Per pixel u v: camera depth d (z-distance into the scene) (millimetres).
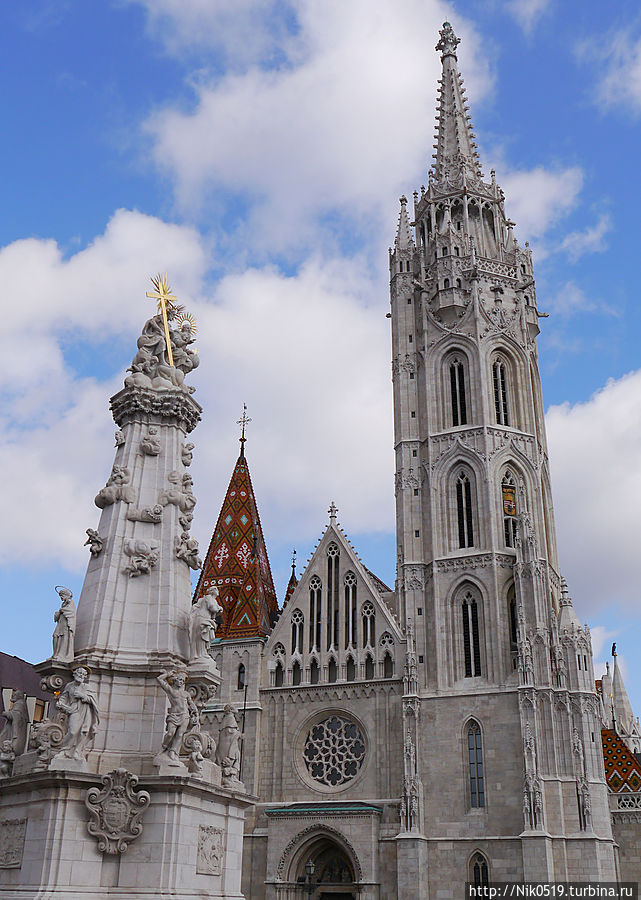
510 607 74000
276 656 75938
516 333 85625
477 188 93750
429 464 80188
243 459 87500
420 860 64250
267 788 71250
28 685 72062
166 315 37625
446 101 100938
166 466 34312
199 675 30516
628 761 77312
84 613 31344
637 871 72375
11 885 25828
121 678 29859
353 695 72375
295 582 86438
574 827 63875
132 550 31969
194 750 28344
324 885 66875
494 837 64500
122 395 34969
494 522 75938
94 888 25734
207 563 81875
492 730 68062
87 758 27797
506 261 89875
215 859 28500
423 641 74000
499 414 82500
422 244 93250
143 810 26734
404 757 67875
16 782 26969
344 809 66250
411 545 78125
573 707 67688
